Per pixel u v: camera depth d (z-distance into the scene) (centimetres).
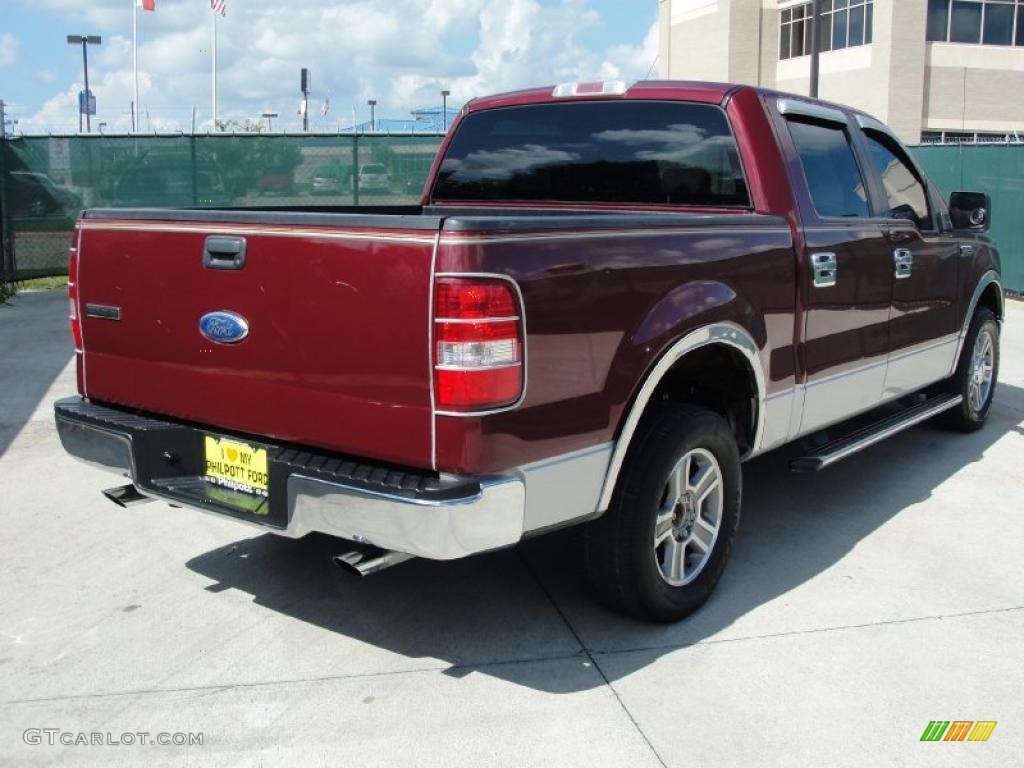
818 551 448
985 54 3597
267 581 411
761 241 385
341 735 301
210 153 1531
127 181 1495
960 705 321
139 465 355
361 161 1599
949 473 564
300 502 310
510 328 286
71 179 1470
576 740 299
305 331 308
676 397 406
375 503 290
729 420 407
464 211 495
